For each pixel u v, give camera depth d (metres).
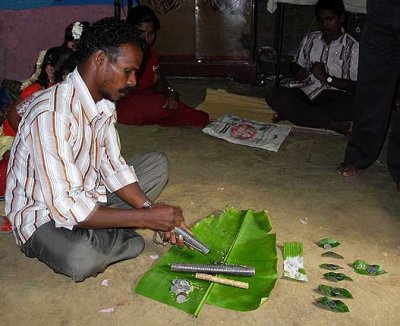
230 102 5.02
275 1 5.05
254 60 5.72
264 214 3.05
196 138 4.29
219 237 2.85
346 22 5.41
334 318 2.32
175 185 3.49
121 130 4.41
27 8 5.21
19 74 5.42
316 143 4.23
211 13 5.53
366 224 3.07
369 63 3.29
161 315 2.32
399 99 3.61
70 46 2.76
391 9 3.03
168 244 2.83
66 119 2.10
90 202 2.21
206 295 2.39
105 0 5.43
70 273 2.38
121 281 2.54
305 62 4.53
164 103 4.40
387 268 2.67
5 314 2.32
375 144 3.58
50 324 2.27
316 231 2.99
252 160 3.90
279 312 2.35
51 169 2.08
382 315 2.35
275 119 4.59
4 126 3.12
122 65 2.03
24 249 2.48
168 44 5.70
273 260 2.64
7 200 2.36
